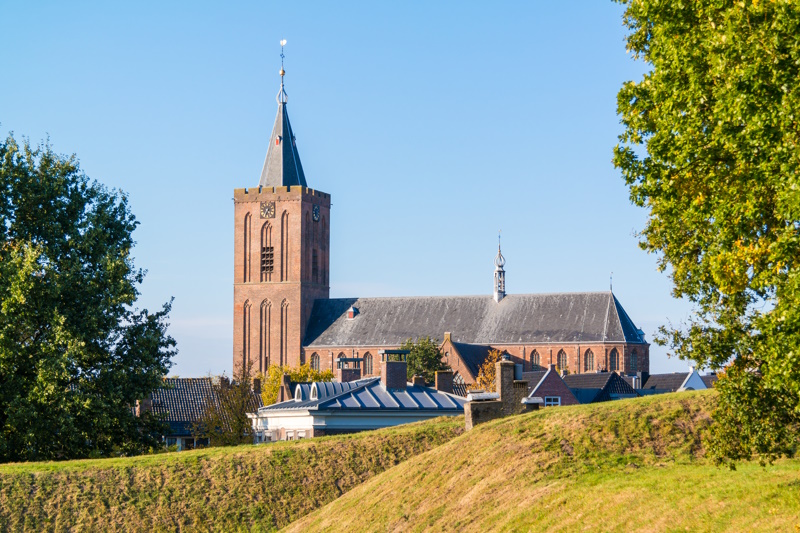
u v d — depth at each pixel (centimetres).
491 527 3506
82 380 6506
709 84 2530
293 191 19512
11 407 6094
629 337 17712
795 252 2255
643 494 3266
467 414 4941
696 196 2642
